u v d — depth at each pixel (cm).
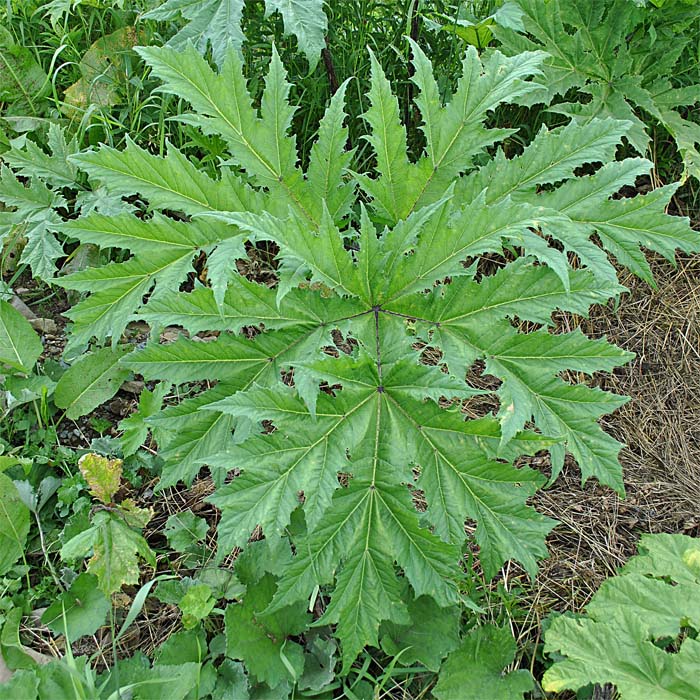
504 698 161
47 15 255
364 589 156
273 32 232
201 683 163
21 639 175
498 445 156
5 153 220
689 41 228
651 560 175
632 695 155
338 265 160
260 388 153
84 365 205
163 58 171
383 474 157
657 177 239
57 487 194
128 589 184
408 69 234
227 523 150
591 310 229
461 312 163
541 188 229
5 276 232
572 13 215
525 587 185
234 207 177
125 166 172
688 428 214
